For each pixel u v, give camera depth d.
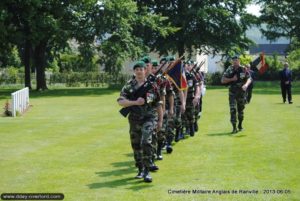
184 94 12.00
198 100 13.95
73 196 7.85
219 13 49.78
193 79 13.36
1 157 11.01
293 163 10.16
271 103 25.80
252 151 11.54
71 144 12.77
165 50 50.56
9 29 37.47
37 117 19.56
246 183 8.55
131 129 8.90
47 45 44.84
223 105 24.61
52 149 12.02
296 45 62.50
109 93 37.16
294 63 59.75
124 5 39.62
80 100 29.58
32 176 9.20
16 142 13.09
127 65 53.00
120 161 10.55
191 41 51.22
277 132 14.66
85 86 50.38
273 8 55.81
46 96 33.59
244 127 15.82
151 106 8.78
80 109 23.33
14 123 17.28
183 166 9.94
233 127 14.51
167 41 50.78
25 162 10.45
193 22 51.31
